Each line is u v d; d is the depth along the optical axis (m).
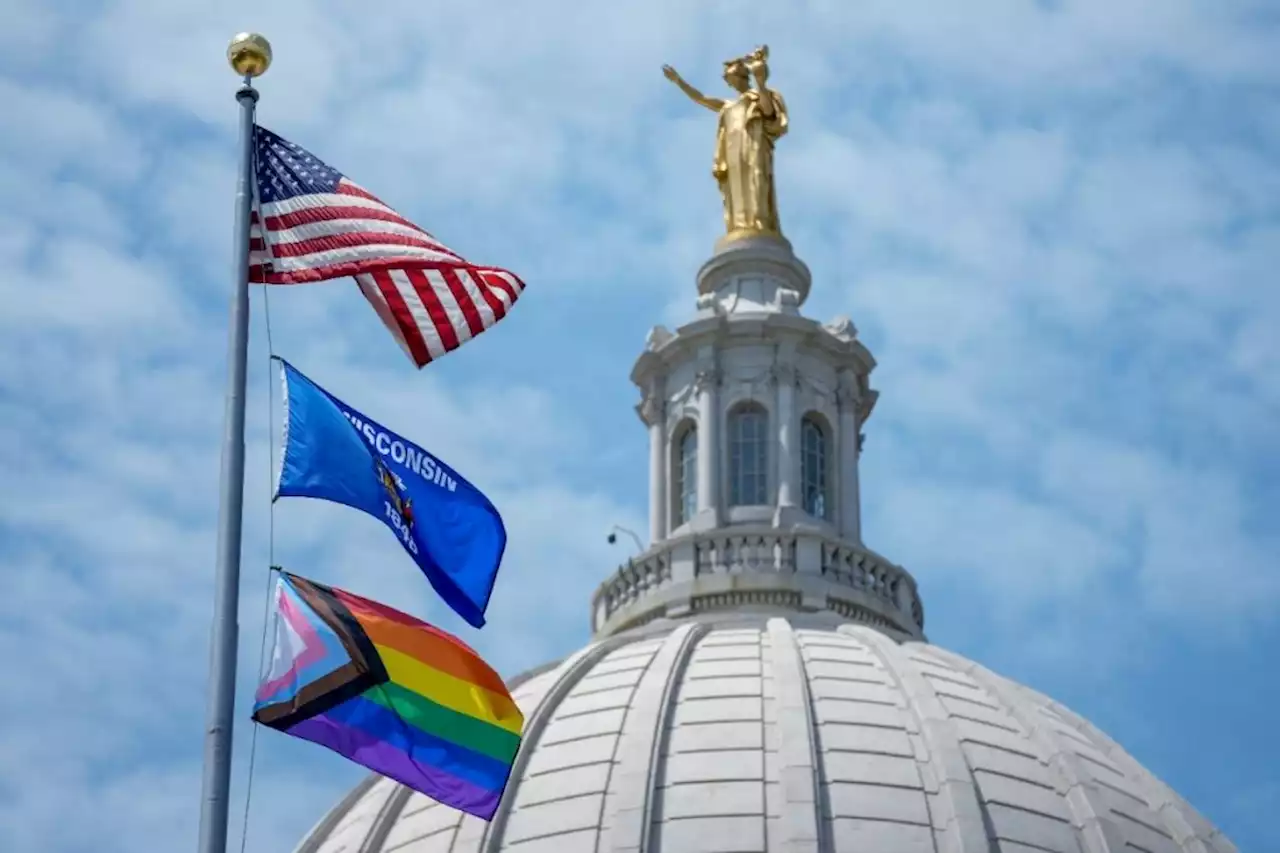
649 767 90.38
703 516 108.44
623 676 96.88
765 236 115.69
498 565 57.22
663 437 111.81
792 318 111.19
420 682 55.53
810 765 90.06
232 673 50.22
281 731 54.03
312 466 55.16
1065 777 93.81
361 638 55.22
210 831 48.75
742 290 113.94
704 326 111.19
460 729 55.66
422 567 56.25
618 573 108.25
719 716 93.19
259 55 56.44
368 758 54.59
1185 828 95.94
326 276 57.19
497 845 89.88
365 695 54.91
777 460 109.31
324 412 55.78
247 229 55.12
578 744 92.94
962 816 89.38
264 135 58.12
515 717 56.47
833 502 110.69
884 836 88.50
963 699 96.50
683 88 119.69
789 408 110.19
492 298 60.03
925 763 91.81
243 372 53.25
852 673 96.62
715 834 87.94
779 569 106.12
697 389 110.94
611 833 88.56
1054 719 99.31
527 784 91.69
